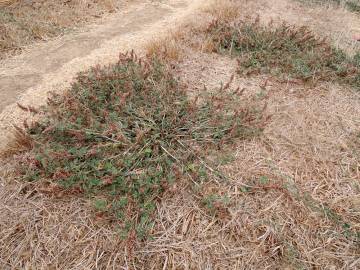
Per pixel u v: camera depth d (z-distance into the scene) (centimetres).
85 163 303
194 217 282
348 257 263
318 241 273
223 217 281
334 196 308
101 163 299
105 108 349
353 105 423
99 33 581
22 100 406
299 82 450
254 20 627
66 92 386
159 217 279
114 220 274
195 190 296
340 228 282
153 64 432
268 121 377
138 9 692
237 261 256
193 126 341
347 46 552
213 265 254
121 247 256
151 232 269
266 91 429
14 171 310
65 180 289
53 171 294
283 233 275
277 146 351
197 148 329
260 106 397
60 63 487
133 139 321
